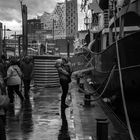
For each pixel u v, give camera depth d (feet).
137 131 31.27
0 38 156.46
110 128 26.13
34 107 39.19
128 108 38.83
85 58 102.27
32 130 25.89
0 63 42.73
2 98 17.56
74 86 74.79
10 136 23.67
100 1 62.90
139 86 36.73
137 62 35.96
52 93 55.26
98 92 62.69
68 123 28.86
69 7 485.56
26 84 48.39
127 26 42.86
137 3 36.50
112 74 44.60
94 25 82.23
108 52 48.29
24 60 49.26
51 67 65.26
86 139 22.24
